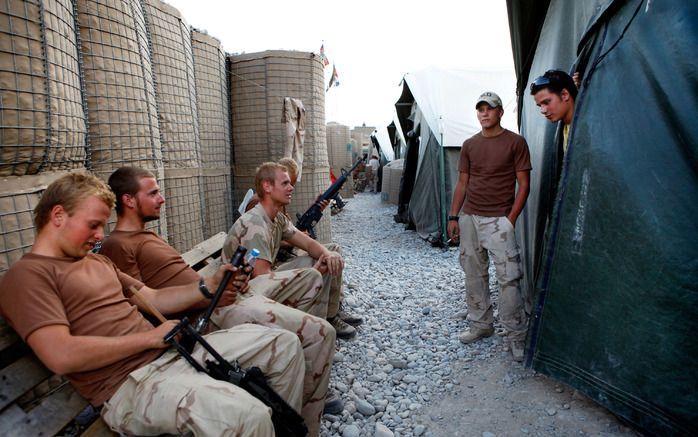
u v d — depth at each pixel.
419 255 6.63
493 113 3.06
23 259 1.50
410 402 2.63
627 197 2.16
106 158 2.67
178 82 4.03
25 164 1.78
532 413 2.43
